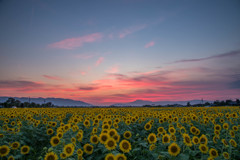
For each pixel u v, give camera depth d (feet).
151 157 22.22
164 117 39.06
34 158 26.45
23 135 33.96
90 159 21.57
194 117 40.37
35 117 57.57
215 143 26.81
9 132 30.14
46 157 17.63
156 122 42.93
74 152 20.40
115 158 16.33
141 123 41.86
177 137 27.12
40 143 34.01
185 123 38.93
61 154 18.56
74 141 22.93
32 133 34.09
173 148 17.94
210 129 34.42
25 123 43.47
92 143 23.80
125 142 19.48
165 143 21.16
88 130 32.37
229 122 39.14
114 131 23.03
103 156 21.59
